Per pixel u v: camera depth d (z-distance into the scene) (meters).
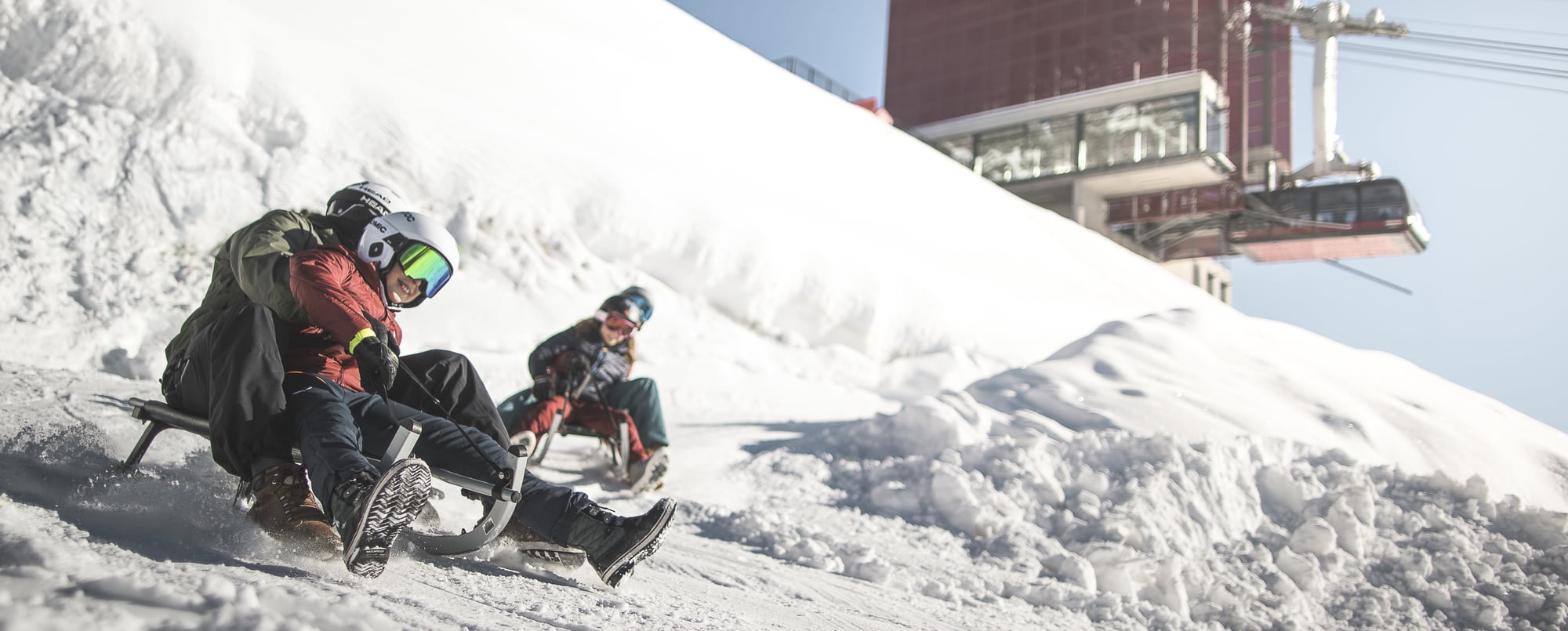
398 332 2.54
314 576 1.85
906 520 5.00
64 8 9.71
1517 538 4.86
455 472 2.30
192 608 1.31
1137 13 47.06
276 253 2.32
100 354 7.10
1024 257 23.91
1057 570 4.47
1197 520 4.96
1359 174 43.09
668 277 13.25
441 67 14.62
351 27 13.92
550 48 18.19
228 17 11.41
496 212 11.71
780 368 13.02
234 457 2.11
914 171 26.05
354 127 11.41
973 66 51.50
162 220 8.89
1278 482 5.28
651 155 15.95
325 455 2.01
